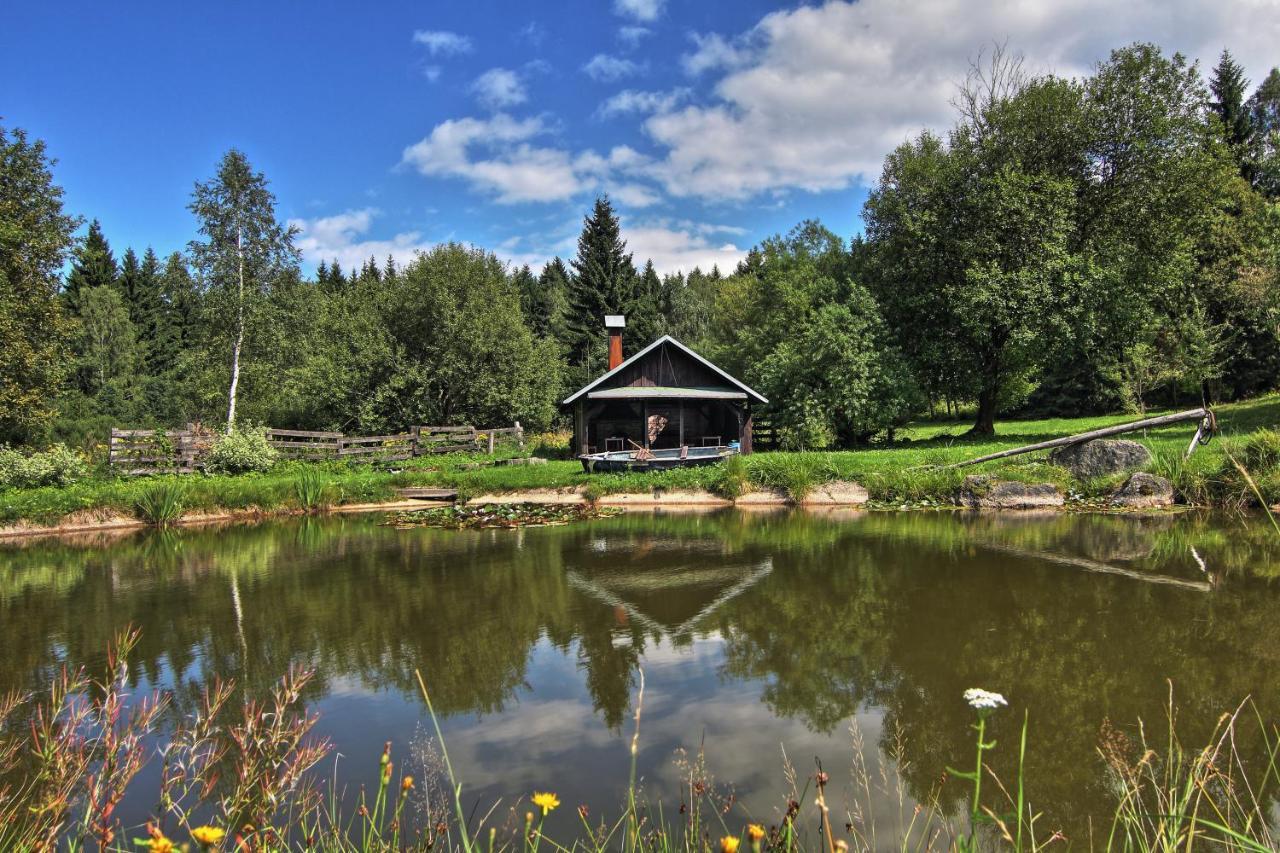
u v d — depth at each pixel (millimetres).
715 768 4285
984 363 25969
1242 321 25203
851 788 4008
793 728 4840
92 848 3447
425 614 7891
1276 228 22953
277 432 22328
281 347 27234
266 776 3082
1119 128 23734
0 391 20688
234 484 17453
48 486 17281
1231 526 11680
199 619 7898
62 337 23672
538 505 17047
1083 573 8836
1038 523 12742
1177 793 3807
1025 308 22312
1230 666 5695
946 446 22719
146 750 4660
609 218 49844
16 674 6270
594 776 4227
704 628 7133
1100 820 3672
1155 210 23578
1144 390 25672
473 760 4473
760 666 6027
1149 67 23281
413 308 30641
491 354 31375
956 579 8695
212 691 5746
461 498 18016
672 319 60625
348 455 23250
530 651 6594
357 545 12570
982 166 24984
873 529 12688
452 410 31484
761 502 16641
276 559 11406
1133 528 11836
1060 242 23094
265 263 25406
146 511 15609
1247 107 33812
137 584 9766
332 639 7070
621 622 7426
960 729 4758
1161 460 14305
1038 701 5145
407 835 3549
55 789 3229
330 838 3471
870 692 5402
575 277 50000
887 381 24125
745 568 9781
